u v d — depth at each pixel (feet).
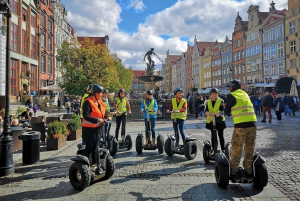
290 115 71.20
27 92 99.40
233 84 16.06
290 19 131.64
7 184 17.25
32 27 112.98
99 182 17.20
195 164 21.59
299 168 20.01
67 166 21.66
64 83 99.86
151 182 17.08
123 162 22.49
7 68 20.07
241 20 189.88
